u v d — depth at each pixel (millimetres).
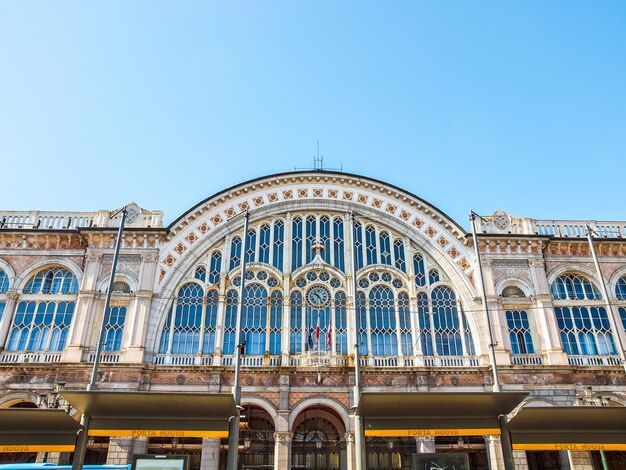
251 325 35438
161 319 34719
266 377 32812
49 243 36469
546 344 34281
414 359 34438
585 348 35156
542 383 32969
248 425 33375
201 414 21875
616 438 22219
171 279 35812
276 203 38938
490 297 35781
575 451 31156
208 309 35719
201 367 32531
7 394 31375
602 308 36375
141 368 32156
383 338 35500
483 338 34938
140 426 21734
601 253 38000
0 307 34500
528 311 35938
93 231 35812
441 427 21766
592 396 31938
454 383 33312
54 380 31828
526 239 37281
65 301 35156
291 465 32375
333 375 33156
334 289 36656
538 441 22109
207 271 36656
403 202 39344
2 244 36281
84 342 33031
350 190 39719
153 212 37656
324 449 33656
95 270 35156
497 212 39031
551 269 37344
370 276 37281
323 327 35656
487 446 31688
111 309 34750
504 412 21672
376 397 20734
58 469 22172
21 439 21797
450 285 37156
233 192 38688
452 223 38062
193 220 37719
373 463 32719
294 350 34812
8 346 33719
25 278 35469
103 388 31578
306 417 34938
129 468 23922
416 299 36344
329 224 38969
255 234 38312
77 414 30750
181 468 19875
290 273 36781
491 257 37094
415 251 38281
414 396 20781
